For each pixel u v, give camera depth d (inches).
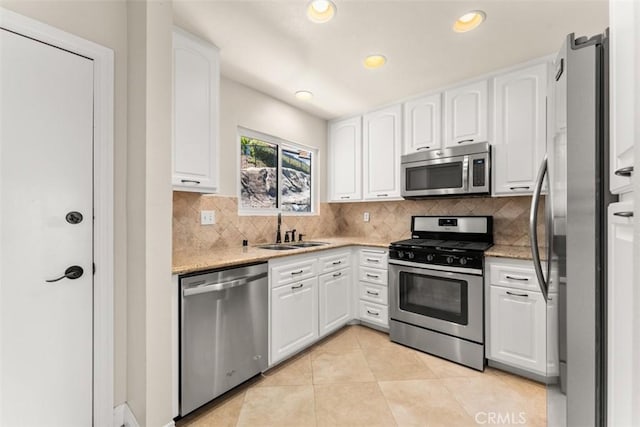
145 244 54.0
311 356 91.1
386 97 111.4
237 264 72.4
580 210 34.4
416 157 105.6
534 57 82.8
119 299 60.3
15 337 49.2
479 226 101.5
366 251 112.2
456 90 99.3
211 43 75.8
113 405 59.2
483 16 65.1
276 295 83.0
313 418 63.2
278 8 62.8
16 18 47.6
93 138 57.0
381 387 74.5
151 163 54.7
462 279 86.3
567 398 36.3
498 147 90.8
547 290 45.6
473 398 70.0
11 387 48.9
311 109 124.5
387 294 106.0
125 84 60.9
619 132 28.5
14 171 48.8
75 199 55.0
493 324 82.7
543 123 83.0
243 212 106.5
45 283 51.9
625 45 27.0
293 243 114.2
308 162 134.3
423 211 119.9
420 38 73.7
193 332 62.8
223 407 66.8
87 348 56.7
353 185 129.3
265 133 110.1
